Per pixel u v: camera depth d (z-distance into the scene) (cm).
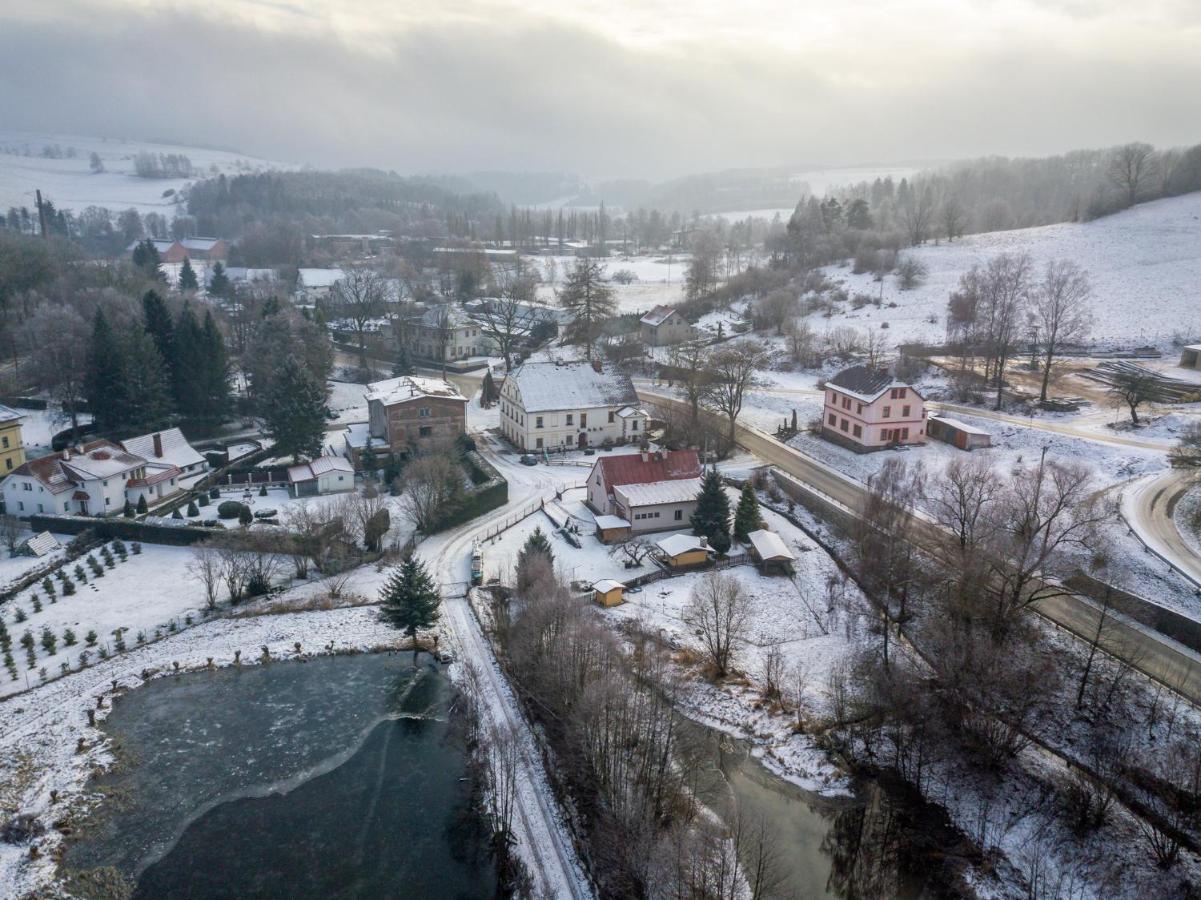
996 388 11462
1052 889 4575
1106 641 6106
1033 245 18062
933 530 7850
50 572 7731
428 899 4431
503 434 11962
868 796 5322
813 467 10069
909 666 6234
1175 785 4925
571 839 4781
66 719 5841
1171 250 15938
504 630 6788
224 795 5216
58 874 4562
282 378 10444
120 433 10769
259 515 8838
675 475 8975
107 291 14462
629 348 14950
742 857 4656
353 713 6056
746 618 6981
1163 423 9731
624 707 5097
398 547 8388
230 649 6788
